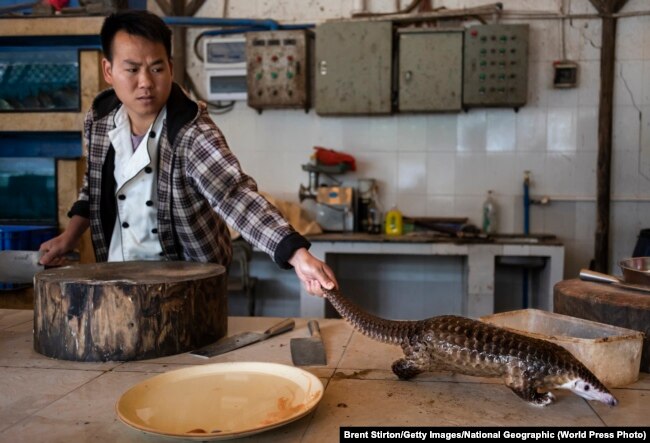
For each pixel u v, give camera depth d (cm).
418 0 429
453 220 430
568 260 436
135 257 191
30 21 328
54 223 335
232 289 418
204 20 439
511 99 404
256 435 102
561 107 427
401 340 127
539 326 150
